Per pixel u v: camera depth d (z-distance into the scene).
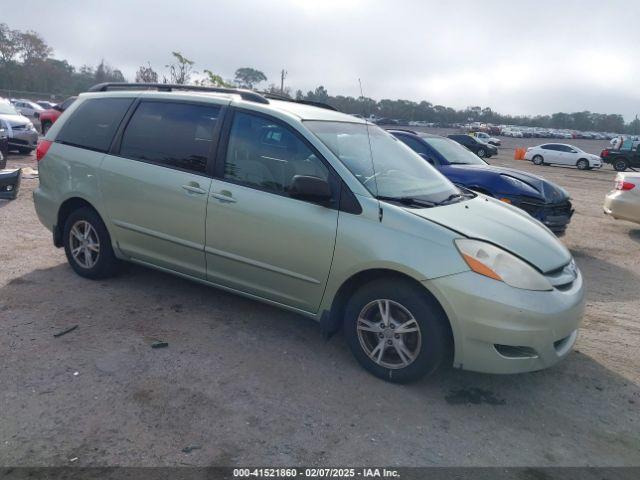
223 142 4.33
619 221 11.39
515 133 85.19
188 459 2.88
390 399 3.58
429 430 3.28
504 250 3.58
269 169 4.12
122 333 4.26
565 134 91.31
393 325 3.69
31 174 12.32
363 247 3.66
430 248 3.51
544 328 3.42
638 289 6.45
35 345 3.98
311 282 3.93
